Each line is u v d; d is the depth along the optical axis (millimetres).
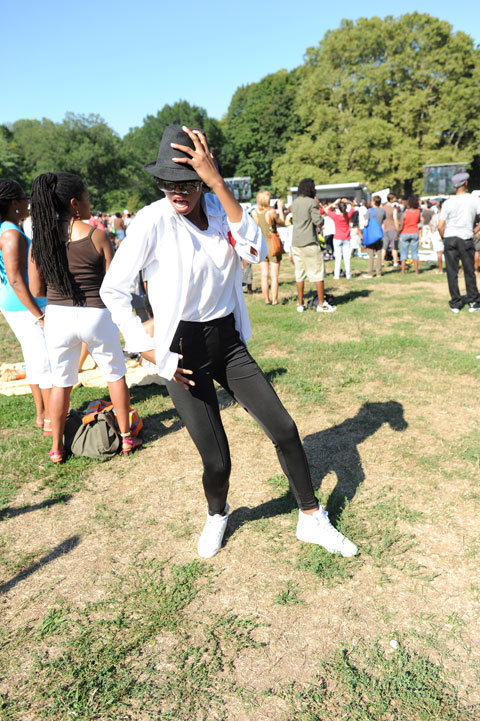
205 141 1905
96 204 65875
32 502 3219
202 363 2277
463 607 2250
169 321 2104
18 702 1896
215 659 2035
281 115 61094
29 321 3861
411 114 47875
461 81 48531
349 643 2090
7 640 2182
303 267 7910
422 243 19984
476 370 5090
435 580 2410
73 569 2598
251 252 2100
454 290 7543
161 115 68062
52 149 64312
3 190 3496
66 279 3232
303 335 6727
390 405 4387
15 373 5508
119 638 2166
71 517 3039
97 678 1979
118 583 2482
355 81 46000
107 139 65562
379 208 12711
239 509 3035
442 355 5578
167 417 4426
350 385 4883
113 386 3586
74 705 1868
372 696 1857
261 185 64938
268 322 7488
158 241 2039
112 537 2838
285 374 5215
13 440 4047
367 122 44562
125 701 1886
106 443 3693
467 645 2057
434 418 4121
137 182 68062
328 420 4152
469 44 48562
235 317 2396
